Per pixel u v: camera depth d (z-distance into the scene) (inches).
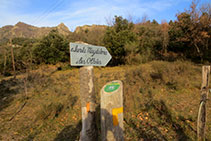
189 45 560.1
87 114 71.7
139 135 123.6
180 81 232.7
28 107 216.2
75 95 250.1
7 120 178.4
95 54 76.4
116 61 583.2
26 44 669.3
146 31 788.6
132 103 171.6
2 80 419.5
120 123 61.1
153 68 309.4
